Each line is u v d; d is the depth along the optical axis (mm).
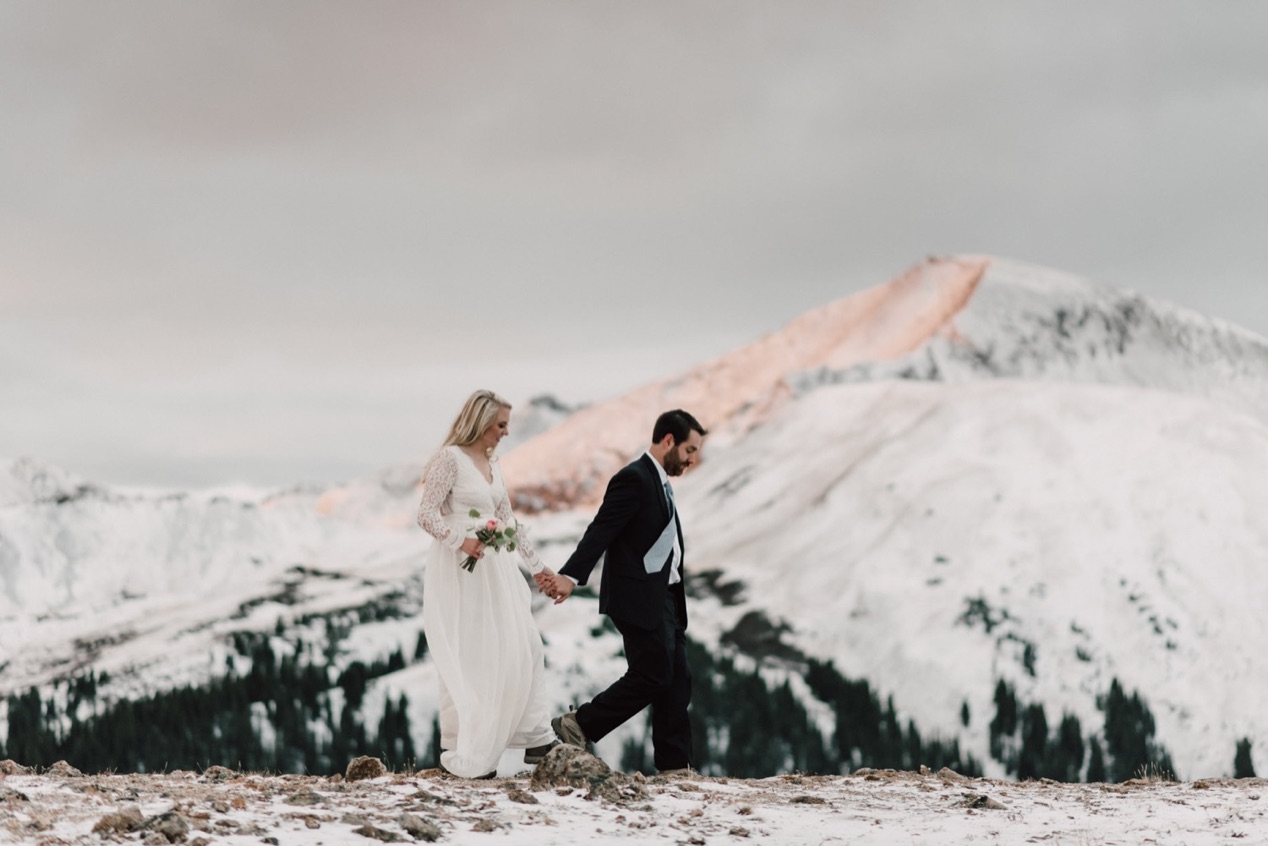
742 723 176125
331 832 7094
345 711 187000
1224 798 10016
